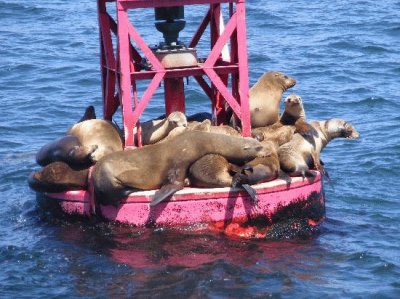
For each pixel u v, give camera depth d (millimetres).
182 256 22422
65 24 60375
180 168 23453
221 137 23672
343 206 27312
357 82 44844
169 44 25594
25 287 21031
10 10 64812
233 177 23500
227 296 20250
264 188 23703
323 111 39719
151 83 24578
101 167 23453
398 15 61938
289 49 52438
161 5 24297
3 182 29250
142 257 22406
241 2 24781
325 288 20891
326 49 52312
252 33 57406
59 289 20891
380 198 28078
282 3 68062
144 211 23516
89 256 22609
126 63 24266
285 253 22938
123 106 24469
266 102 26078
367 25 59094
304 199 24438
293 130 25469
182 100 25984
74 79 45125
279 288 20750
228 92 25062
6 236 24328
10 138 35000
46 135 35562
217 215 23516
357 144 34125
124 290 20641
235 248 22984
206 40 52938
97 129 24891
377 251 23375
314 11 64625
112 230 23703
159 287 20734
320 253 23094
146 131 25234
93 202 24062
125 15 24125
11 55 50656
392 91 42938
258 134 25125
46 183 24562
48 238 23906
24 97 41656
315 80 45375
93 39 55375
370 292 20688
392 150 33062
